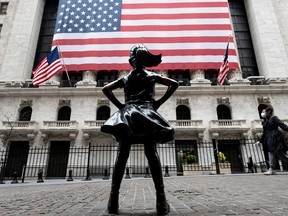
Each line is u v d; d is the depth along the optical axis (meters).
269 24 31.33
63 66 24.62
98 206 3.28
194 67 24.30
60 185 9.44
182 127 23.22
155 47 24.95
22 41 30.23
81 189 6.63
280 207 2.64
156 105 2.75
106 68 24.52
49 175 22.89
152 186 6.70
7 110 25.16
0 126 24.53
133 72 2.82
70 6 27.44
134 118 2.38
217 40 25.20
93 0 27.78
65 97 25.75
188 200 3.55
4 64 28.97
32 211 3.04
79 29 26.03
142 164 20.98
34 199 4.48
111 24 26.12
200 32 25.45
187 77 28.66
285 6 33.34
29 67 30.02
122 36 25.59
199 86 25.52
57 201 4.05
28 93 25.61
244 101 25.48
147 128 2.34
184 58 24.55
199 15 26.16
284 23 32.19
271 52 29.67
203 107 25.23
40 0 33.78
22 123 23.94
